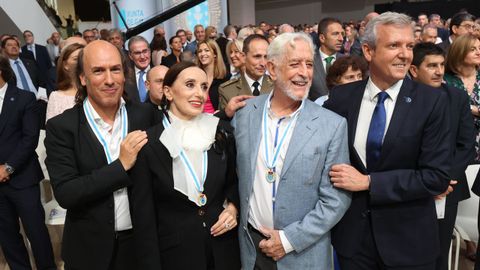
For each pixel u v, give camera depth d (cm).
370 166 146
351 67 220
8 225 248
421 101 141
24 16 822
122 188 152
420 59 205
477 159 241
